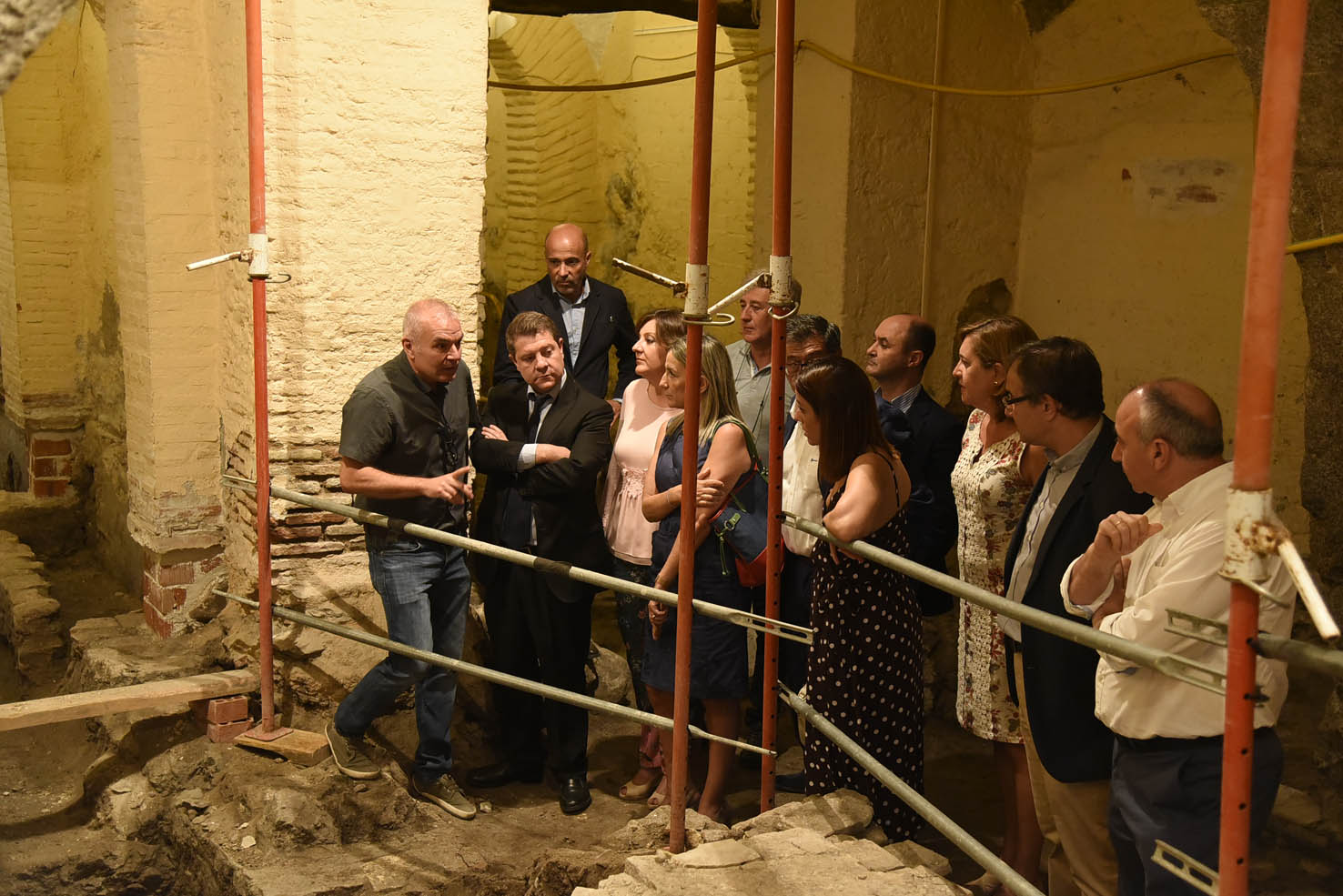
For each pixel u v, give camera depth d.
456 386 4.37
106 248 7.46
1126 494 2.99
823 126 5.61
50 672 6.41
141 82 5.00
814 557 3.60
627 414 4.61
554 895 3.37
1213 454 2.55
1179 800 2.55
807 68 5.65
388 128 4.80
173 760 4.67
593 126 9.55
